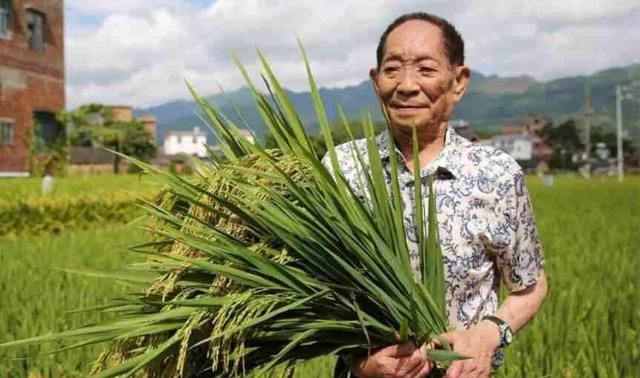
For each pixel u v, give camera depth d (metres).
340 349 2.80
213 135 3.09
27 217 19.33
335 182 2.84
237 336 2.67
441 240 2.92
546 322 6.86
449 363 2.82
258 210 2.77
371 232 2.81
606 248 13.57
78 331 2.71
